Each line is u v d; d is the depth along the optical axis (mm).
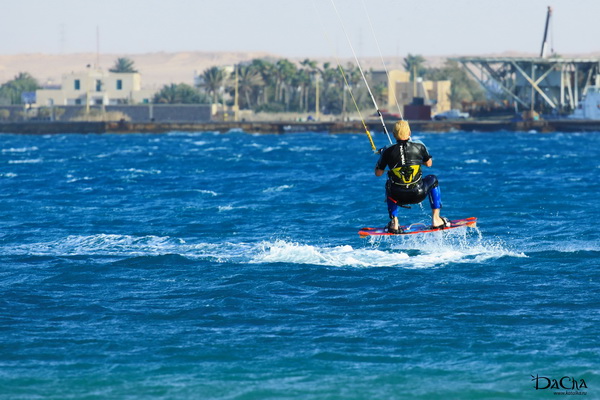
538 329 66375
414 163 63156
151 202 174750
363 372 56594
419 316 70938
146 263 95312
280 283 84000
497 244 107125
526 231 121688
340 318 70625
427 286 81938
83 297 79188
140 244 111562
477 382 54500
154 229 130000
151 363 58688
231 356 60219
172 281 86062
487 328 66875
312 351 61219
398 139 63875
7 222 139625
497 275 87062
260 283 84062
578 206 156875
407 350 61375
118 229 130375
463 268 90375
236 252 103000
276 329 67312
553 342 62719
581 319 69250
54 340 64125
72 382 54750
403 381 54906
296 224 135000
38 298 78750
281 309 73750
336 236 119875
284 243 112000
